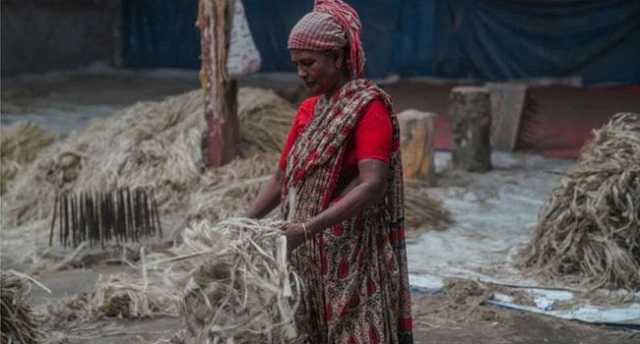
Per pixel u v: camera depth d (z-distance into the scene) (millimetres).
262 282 3408
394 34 21328
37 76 22031
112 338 5621
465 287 6352
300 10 21844
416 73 21422
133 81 21547
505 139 11922
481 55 20875
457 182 9898
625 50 19844
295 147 3748
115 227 7629
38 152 10031
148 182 8586
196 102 9602
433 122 9633
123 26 23953
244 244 3479
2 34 21547
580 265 6621
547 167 10789
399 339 3879
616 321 5852
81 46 23469
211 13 8688
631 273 6398
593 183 6719
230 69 8656
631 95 18109
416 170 9562
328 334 3736
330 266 3711
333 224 3582
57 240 7828
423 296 6316
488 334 5703
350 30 3648
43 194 8750
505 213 8680
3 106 16703
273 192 3980
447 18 21047
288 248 3561
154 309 6027
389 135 3652
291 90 14414
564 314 5992
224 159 8805
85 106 17125
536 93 18391
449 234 7895
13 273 5117
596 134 7242
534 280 6625
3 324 4973
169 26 23531
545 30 20219
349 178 3711
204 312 3467
